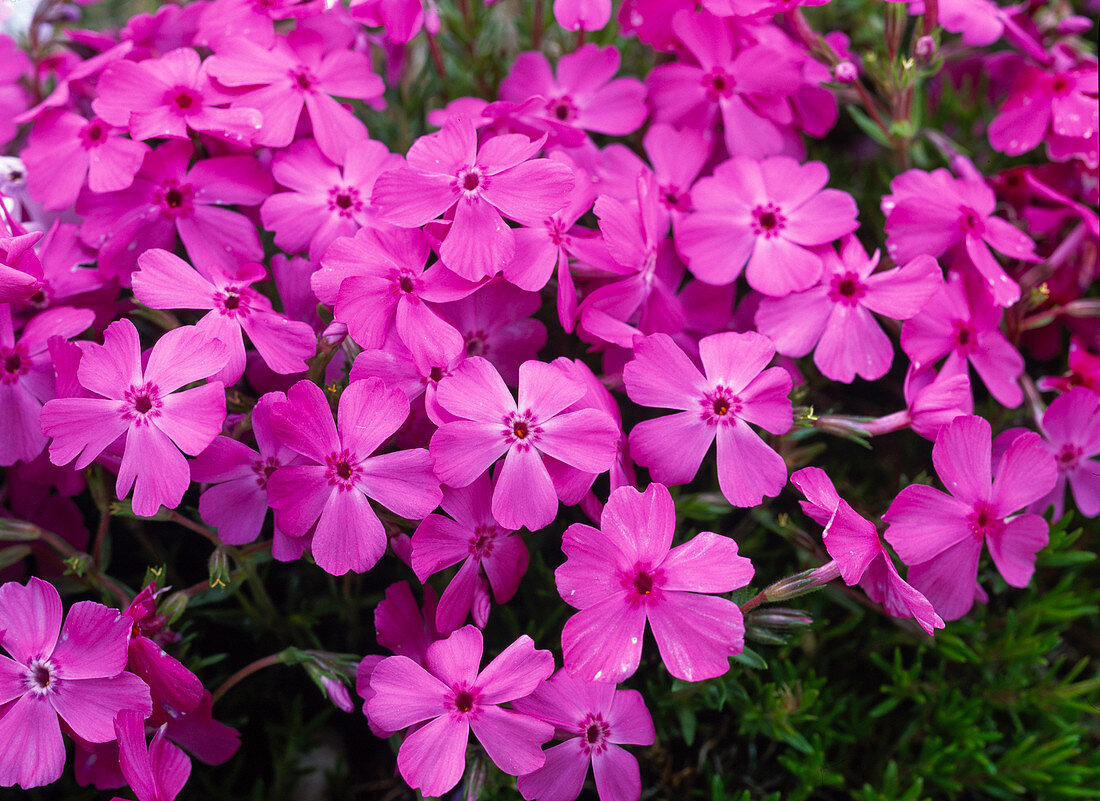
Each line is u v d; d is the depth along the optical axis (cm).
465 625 19
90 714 18
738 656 20
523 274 19
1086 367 22
